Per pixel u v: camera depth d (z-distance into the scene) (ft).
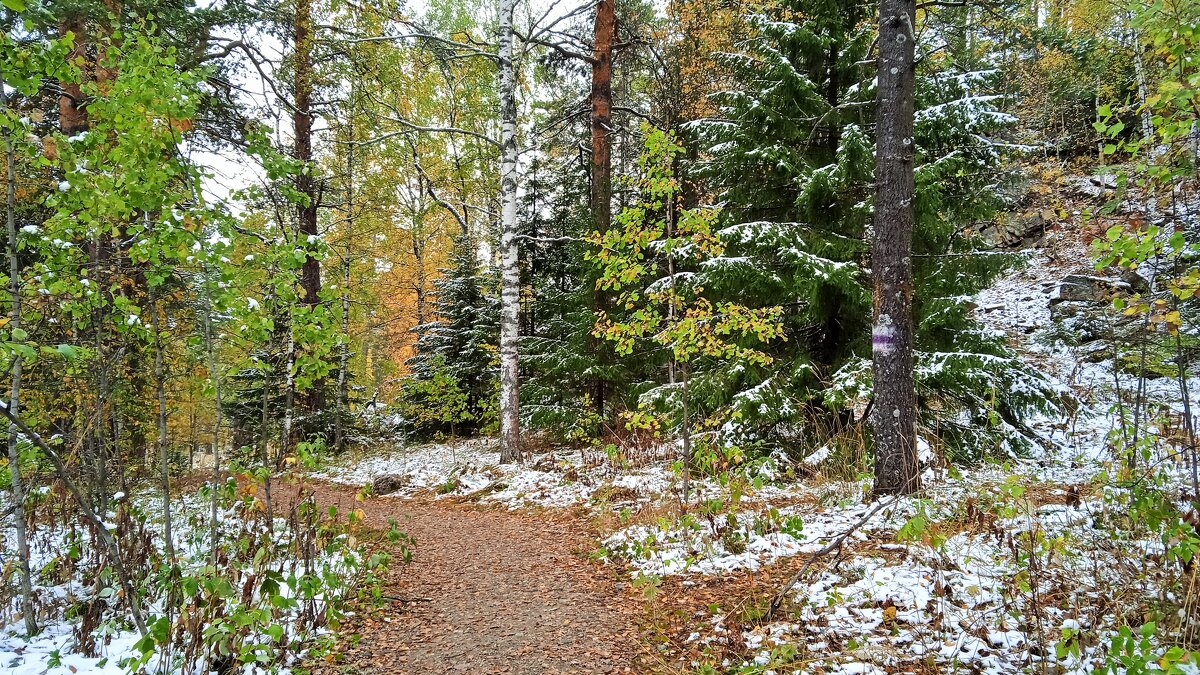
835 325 29.71
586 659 13.98
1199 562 10.57
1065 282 46.32
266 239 17.93
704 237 23.79
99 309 16.46
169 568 14.85
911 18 20.81
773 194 29.55
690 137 34.09
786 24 27.12
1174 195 13.64
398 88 49.78
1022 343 42.39
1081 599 12.67
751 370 28.55
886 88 20.92
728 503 22.16
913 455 20.63
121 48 15.75
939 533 15.88
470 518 28.53
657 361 41.06
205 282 16.10
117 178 15.14
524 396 42.45
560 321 45.06
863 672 11.44
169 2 32.78
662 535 21.57
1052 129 59.57
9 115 14.01
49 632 15.29
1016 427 26.81
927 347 27.37
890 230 20.90
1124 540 14.67
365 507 32.01
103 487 17.44
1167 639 10.29
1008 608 12.60
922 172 24.02
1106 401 30.96
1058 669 10.36
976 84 26.35
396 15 38.27
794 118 28.32
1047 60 56.13
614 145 50.52
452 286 54.75
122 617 15.99
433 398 49.90
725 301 29.07
